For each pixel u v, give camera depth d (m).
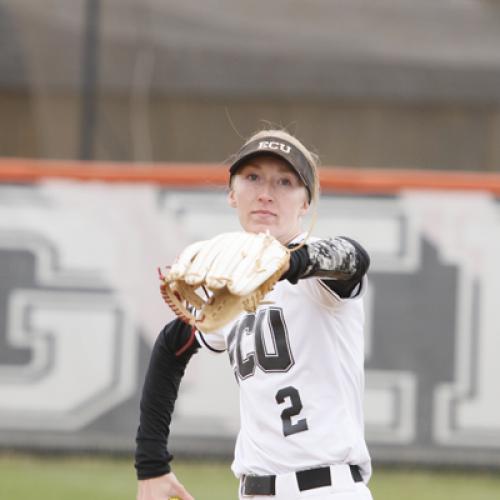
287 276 9.52
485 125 39.34
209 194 27.22
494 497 24.20
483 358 26.89
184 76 39.41
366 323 27.02
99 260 27.34
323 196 26.97
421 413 26.97
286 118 39.66
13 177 27.38
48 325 27.33
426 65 39.50
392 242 27.00
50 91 38.97
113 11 39.28
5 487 24.08
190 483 24.81
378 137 39.59
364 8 39.78
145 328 27.25
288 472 10.84
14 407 27.36
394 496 24.05
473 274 26.94
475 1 39.69
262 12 39.81
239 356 11.23
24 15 39.12
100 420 27.36
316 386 10.88
